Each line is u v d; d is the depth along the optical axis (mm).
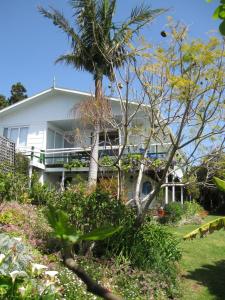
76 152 22656
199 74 8406
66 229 761
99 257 9664
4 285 3195
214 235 16172
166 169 9398
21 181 13883
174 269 10195
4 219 9953
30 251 8000
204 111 8742
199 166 9703
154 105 9414
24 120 25250
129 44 9344
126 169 11859
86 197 10031
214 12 2014
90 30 17578
